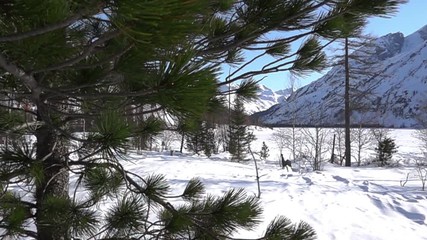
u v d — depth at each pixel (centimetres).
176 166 1703
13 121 262
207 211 230
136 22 93
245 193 239
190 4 91
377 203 960
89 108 223
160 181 254
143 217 254
